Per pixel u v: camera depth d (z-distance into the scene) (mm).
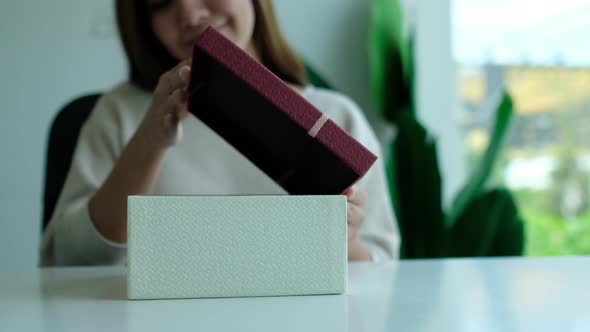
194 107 601
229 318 370
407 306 407
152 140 705
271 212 444
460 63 2072
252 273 443
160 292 435
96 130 1069
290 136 464
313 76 1563
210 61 445
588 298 438
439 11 1970
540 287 492
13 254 1765
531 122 2158
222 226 440
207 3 978
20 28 1750
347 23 1853
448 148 1979
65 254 869
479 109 2066
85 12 1778
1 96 1748
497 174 2135
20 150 1764
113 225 807
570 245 2205
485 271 600
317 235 450
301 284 448
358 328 341
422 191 1549
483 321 360
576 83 2150
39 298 450
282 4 1826
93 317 377
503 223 1552
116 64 1794
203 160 1060
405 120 1571
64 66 1775
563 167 2195
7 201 1759
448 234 1543
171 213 436
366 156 434
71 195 981
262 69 431
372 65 1695
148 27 1073
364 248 907
